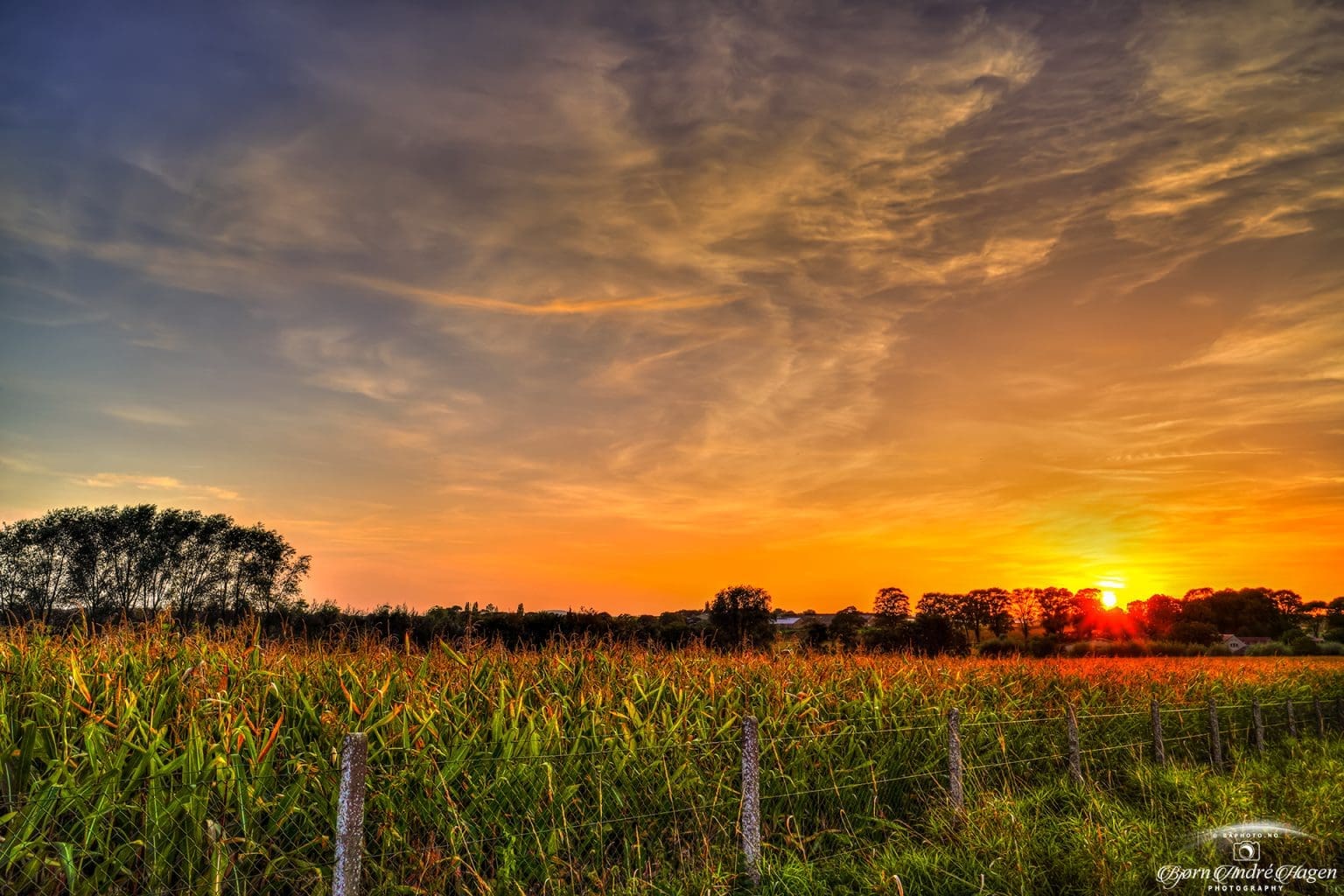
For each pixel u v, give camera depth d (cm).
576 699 930
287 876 633
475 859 708
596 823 783
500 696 814
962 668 1584
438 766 734
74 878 511
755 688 1130
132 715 622
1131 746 1459
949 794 1034
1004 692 1484
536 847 735
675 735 905
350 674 802
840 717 1138
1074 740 1238
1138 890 748
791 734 1045
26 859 529
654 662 1149
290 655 848
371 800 678
